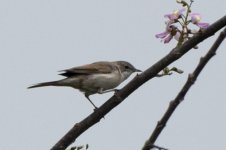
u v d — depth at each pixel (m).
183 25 6.78
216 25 6.31
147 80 7.18
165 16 6.88
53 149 7.48
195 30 6.76
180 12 6.78
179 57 6.68
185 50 6.56
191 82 5.10
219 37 5.10
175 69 7.05
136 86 7.32
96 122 7.67
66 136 7.50
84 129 7.52
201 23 6.46
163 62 6.80
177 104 5.11
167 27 6.86
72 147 7.25
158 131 5.12
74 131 7.55
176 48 6.70
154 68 6.94
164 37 6.94
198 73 5.12
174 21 6.80
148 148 5.10
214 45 5.10
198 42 6.50
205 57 5.11
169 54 6.73
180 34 6.79
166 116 5.11
